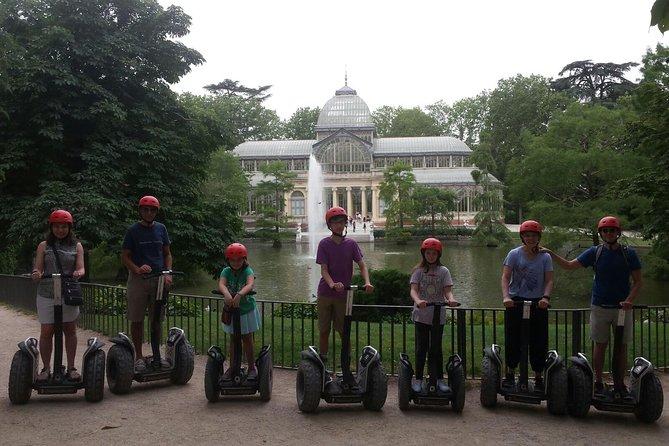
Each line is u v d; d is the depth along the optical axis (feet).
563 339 38.99
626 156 88.69
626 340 22.30
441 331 22.38
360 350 34.42
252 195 272.92
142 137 63.31
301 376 22.70
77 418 21.67
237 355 23.34
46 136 55.52
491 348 23.63
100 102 57.62
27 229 52.11
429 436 19.98
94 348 23.90
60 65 57.21
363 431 20.42
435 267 23.00
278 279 98.89
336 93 311.06
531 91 261.85
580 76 248.32
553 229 92.63
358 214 286.87
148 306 26.11
